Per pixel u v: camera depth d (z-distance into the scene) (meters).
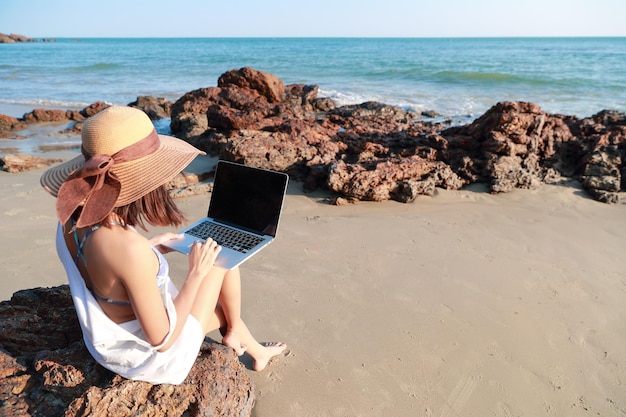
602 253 5.75
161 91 25.69
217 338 4.03
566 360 3.86
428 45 101.56
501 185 7.82
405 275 5.17
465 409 3.34
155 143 2.10
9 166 8.98
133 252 1.98
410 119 15.83
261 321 4.32
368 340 4.07
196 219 6.74
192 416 2.52
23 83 29.08
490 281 5.07
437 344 4.03
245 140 8.65
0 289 4.72
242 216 3.38
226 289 2.94
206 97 13.80
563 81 26.02
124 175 1.97
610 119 9.69
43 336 2.86
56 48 96.81
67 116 16.34
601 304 4.66
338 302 4.64
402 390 3.50
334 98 21.77
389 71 33.34
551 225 6.59
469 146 8.86
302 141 9.19
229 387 2.81
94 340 2.18
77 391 2.46
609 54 53.59
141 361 2.31
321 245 5.89
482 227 6.50
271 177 3.28
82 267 2.14
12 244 5.71
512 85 25.69
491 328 4.26
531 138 8.47
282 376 3.62
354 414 3.27
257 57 55.16
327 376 3.63
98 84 29.06
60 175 2.17
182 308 2.31
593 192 7.71
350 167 7.64
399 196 7.56
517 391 3.52
